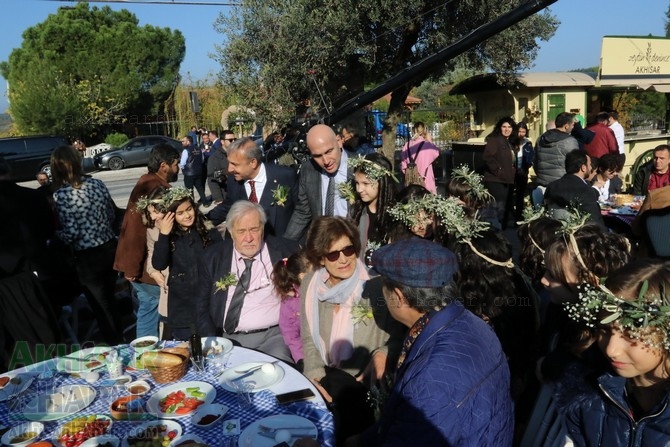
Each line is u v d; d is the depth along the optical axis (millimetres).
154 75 33688
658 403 1515
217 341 2988
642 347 1465
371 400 2578
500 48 9789
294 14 8523
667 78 11336
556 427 1857
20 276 3672
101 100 29312
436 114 18344
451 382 1580
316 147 4074
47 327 3705
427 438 1554
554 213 4395
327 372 2910
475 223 2590
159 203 3641
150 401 2387
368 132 12961
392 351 2732
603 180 6660
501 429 1670
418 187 3154
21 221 3938
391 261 1782
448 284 1774
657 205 3555
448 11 8773
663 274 1552
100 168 21578
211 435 2139
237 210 3262
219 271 3367
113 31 32250
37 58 31109
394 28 8438
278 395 2359
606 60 10609
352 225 2846
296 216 4422
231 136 10320
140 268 4273
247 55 8977
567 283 2041
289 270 3215
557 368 1877
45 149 19172
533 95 10789
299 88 8992
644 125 13930
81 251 4469
